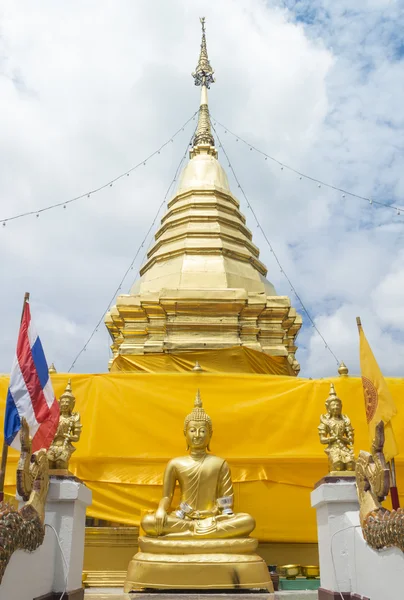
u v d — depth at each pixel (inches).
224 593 300.8
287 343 621.9
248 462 360.2
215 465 344.2
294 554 358.9
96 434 362.9
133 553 352.8
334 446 285.0
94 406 370.3
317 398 370.0
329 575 262.2
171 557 304.5
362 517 241.3
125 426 366.9
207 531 313.9
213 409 370.6
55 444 279.6
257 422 367.6
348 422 291.7
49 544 247.1
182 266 614.2
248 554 310.2
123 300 576.4
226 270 611.5
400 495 345.1
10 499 235.6
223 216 677.9
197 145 808.9
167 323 546.0
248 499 354.0
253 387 376.2
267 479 356.5
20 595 206.2
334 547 258.5
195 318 551.8
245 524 317.7
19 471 224.2
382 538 208.7
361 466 249.9
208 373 382.3
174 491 362.6
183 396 374.6
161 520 318.3
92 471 357.4
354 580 249.4
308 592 311.3
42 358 264.7
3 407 358.9
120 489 355.6
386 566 209.6
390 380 369.1
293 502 353.7
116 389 374.9
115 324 594.6
